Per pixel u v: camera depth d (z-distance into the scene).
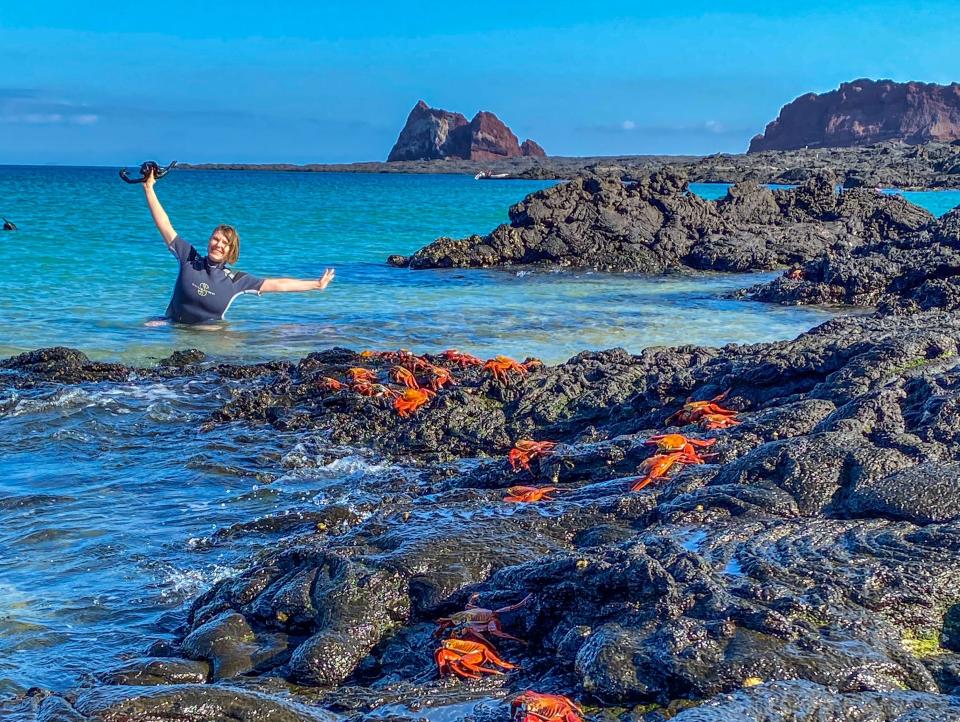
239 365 15.41
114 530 8.96
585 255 32.97
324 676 5.86
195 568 8.09
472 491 8.35
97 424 12.34
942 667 5.04
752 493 6.81
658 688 4.96
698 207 36.97
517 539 6.91
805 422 8.59
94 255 28.91
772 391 10.62
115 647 6.71
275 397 13.05
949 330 10.98
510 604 6.06
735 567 5.91
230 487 10.28
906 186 106.19
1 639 6.80
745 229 36.47
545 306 22.73
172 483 10.37
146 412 12.83
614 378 12.25
